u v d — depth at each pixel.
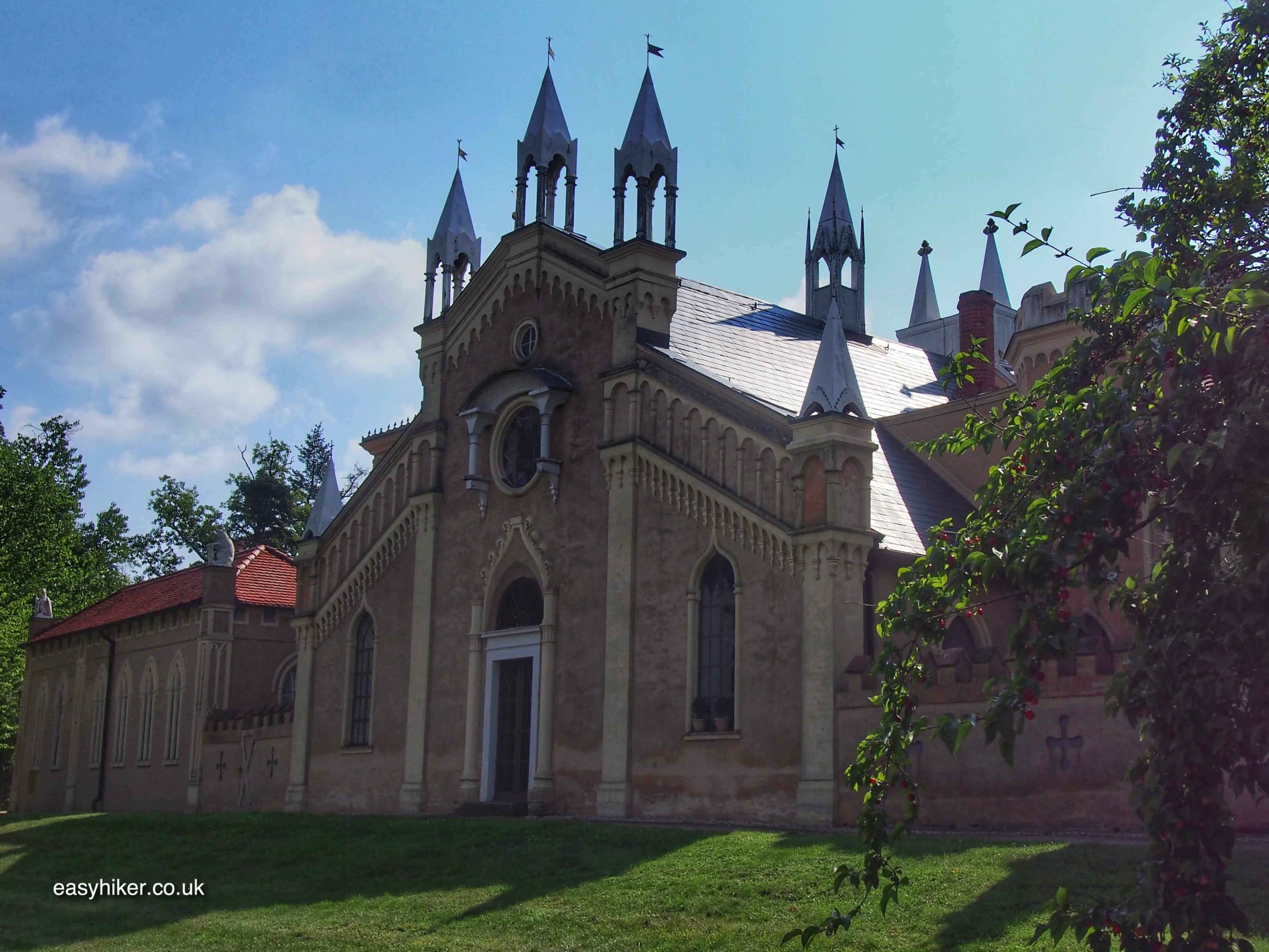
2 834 35.84
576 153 34.41
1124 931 8.49
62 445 65.75
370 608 37.03
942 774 22.97
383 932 19.44
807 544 25.94
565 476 31.56
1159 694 8.51
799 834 21.97
